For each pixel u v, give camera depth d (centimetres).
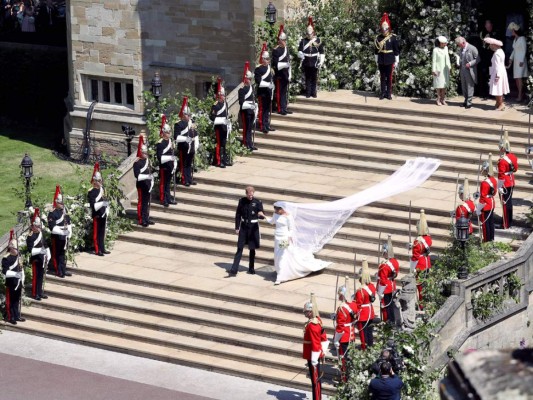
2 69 5688
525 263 3036
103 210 3459
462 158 3725
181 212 3650
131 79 4972
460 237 2891
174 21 4788
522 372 321
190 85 4825
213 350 2948
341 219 3356
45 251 3272
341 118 4009
